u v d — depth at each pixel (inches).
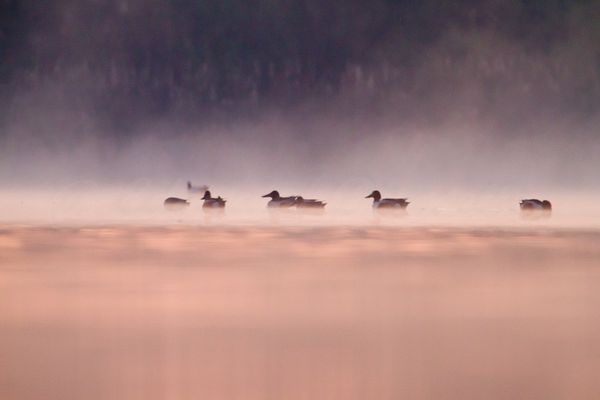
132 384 1294.3
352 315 1712.6
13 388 1283.2
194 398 1240.8
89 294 1902.1
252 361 1400.1
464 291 1968.5
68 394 1259.2
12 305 1770.4
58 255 2465.6
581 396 1273.4
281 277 2123.5
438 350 1473.9
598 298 1899.6
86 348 1477.6
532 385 1304.1
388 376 1333.7
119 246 2662.4
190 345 1493.6
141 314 1700.3
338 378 1330.0
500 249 2655.0
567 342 1530.5
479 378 1343.5
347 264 2335.1
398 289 1973.4
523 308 1787.6
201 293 1919.3
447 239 2896.2
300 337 1549.0
